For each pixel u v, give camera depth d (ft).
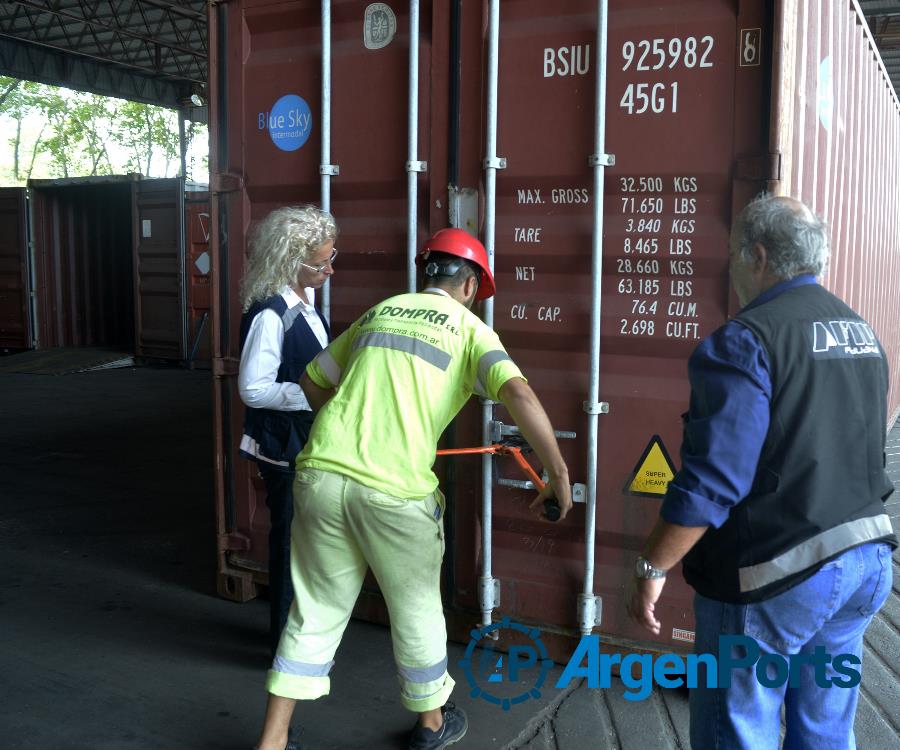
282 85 11.67
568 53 9.77
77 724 9.41
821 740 6.63
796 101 9.87
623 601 10.27
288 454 10.03
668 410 9.75
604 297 9.89
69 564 14.56
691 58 9.21
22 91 128.36
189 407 30.99
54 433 26.07
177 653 11.20
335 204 11.49
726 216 9.27
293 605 8.35
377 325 8.30
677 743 9.05
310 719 9.57
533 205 10.16
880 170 19.65
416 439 7.90
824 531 5.94
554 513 8.32
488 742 9.11
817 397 5.91
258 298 9.93
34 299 43.09
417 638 8.26
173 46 64.08
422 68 10.60
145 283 40.70
